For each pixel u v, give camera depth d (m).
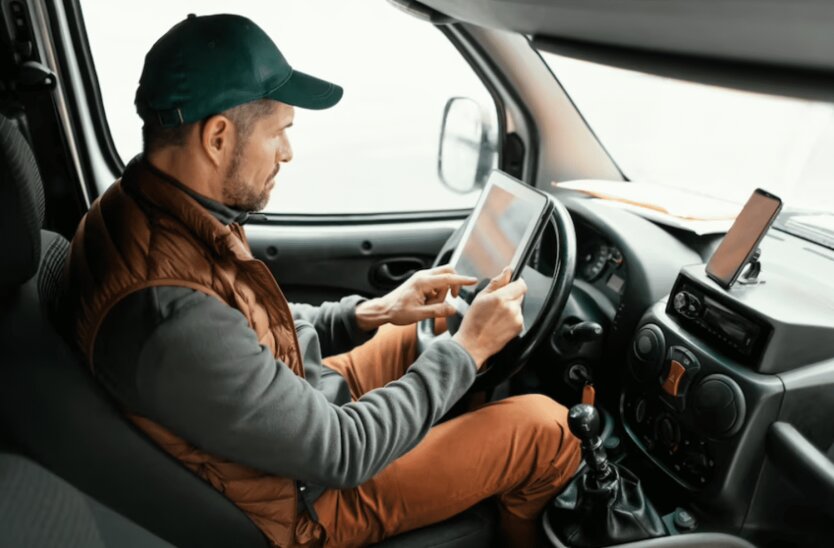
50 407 0.81
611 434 1.49
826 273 1.34
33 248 0.80
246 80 0.84
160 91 0.83
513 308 1.12
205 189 0.88
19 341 0.80
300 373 1.03
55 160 1.75
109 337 0.81
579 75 1.86
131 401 0.83
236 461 0.89
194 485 0.91
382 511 1.13
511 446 1.19
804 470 1.08
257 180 0.91
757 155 1.75
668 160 1.91
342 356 1.49
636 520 1.18
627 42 1.01
